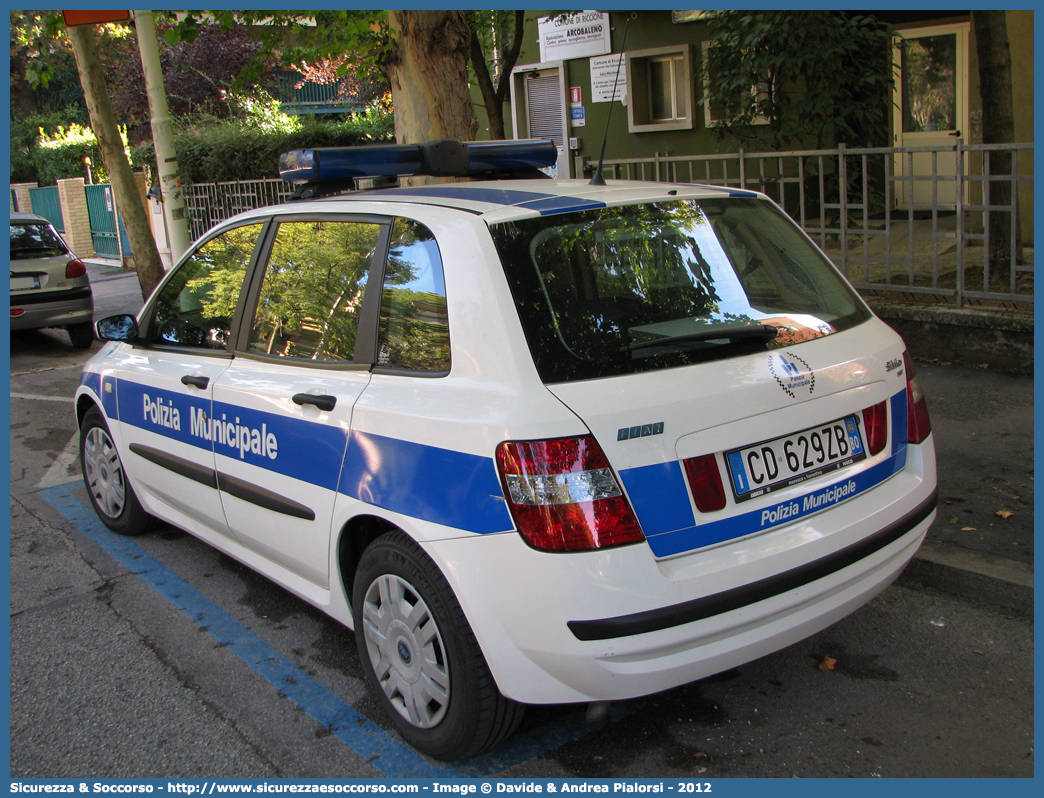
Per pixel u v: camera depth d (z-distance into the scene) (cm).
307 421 321
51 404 856
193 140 1712
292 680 346
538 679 250
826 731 295
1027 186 893
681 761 285
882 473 299
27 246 1075
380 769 289
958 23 1059
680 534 250
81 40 1152
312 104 2556
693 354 266
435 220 295
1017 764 273
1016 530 407
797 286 313
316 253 345
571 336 259
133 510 490
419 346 287
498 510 248
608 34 1303
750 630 260
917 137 1116
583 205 290
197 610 411
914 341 684
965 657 333
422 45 683
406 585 284
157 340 444
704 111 1227
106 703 335
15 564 474
